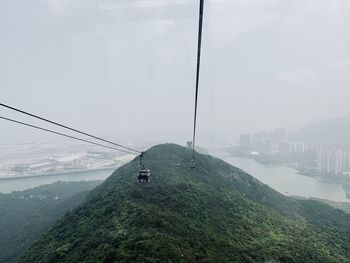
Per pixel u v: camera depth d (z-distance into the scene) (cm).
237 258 2534
